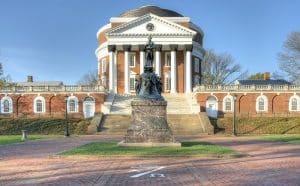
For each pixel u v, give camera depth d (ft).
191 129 231.91
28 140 162.50
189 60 328.08
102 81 363.35
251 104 286.05
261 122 252.01
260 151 106.01
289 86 286.66
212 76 442.09
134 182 57.36
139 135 108.99
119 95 299.99
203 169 70.59
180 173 65.82
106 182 57.41
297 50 333.83
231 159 86.33
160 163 78.89
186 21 346.95
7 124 249.14
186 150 97.14
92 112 284.82
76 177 62.13
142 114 109.70
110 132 225.15
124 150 97.76
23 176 63.77
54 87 288.30
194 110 269.64
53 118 263.70
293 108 285.84
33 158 90.68
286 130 239.50
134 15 363.15
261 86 286.66
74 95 285.84
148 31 325.21
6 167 75.36
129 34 323.98
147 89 111.65
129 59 330.34
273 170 69.51
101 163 79.30
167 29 325.83
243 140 157.17
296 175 63.98
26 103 288.92
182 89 334.65
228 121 254.06
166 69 337.72
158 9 368.89
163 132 109.19
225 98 284.20
